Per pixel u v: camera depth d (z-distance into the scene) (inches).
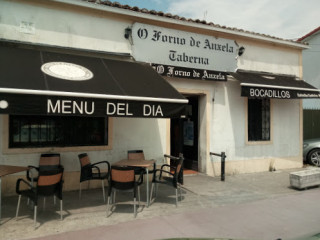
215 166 363.6
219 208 232.7
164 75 312.8
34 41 261.9
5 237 169.3
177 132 416.2
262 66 402.3
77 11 279.7
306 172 310.7
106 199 251.4
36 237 169.8
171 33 324.2
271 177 362.3
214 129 362.9
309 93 386.3
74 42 278.4
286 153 425.4
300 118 441.7
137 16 302.0
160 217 208.5
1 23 250.1
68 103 185.5
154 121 323.3
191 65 337.1
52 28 269.4
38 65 221.1
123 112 205.5
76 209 223.5
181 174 246.5
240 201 254.1
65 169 277.0
